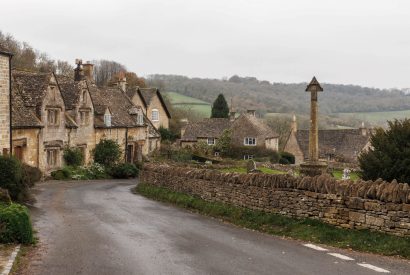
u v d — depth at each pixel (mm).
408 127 19812
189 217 18375
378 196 13055
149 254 11938
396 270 10289
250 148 67750
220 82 134750
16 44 80750
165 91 115500
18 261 10938
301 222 15023
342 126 98312
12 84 36281
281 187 16203
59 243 13172
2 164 22156
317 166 18453
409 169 19000
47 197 25156
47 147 38250
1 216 12688
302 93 128750
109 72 108688
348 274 9992
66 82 45500
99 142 47281
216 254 11914
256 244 13133
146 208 21219
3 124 29797
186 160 56000
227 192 19297
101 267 10641
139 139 55438
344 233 13516
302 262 11047
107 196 26703
